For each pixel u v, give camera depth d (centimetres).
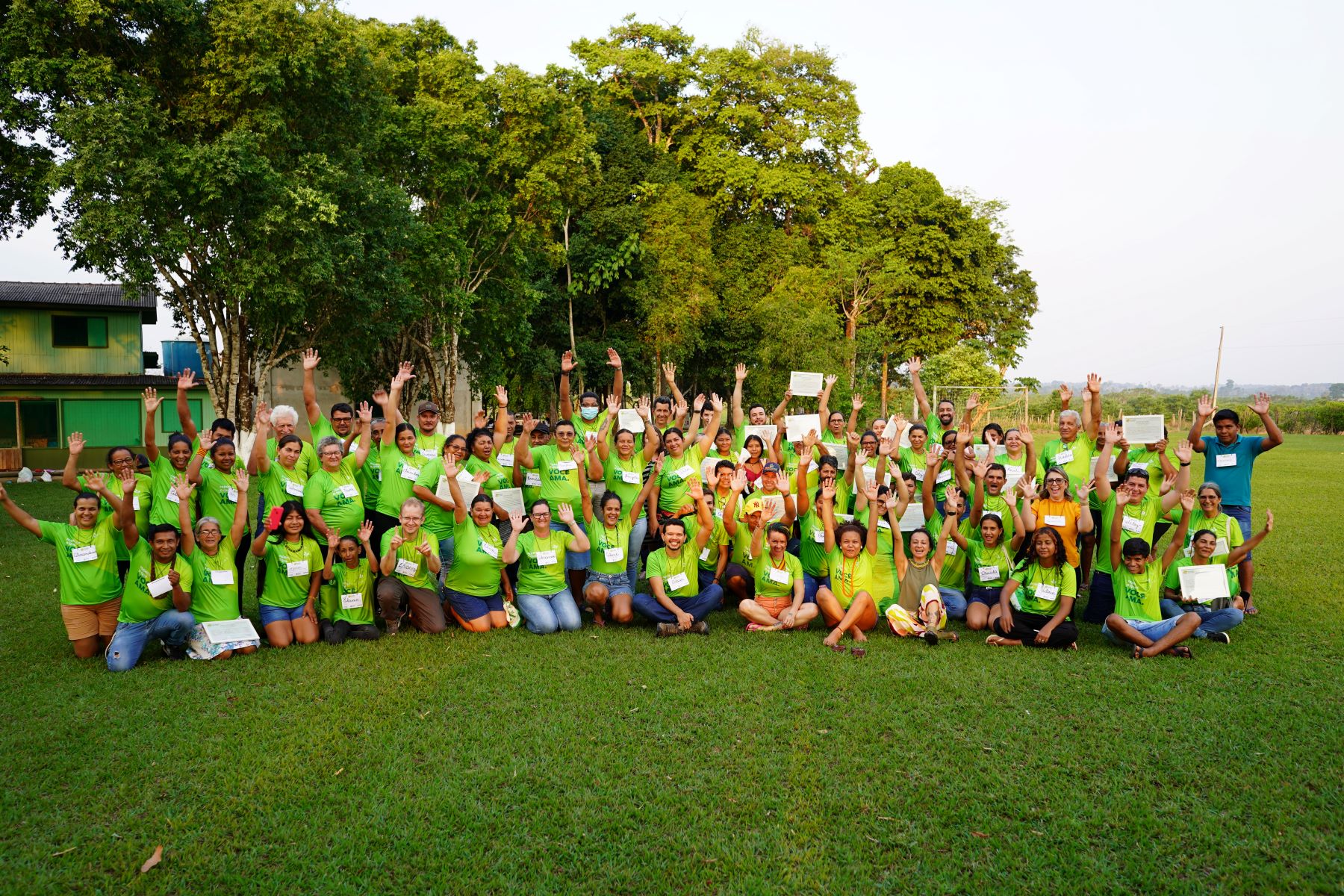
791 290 3484
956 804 486
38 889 404
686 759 538
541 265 3180
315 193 1652
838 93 4162
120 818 468
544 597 826
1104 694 640
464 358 2788
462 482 826
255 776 512
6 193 1792
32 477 2344
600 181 3256
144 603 710
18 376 2619
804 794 496
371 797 491
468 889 409
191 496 824
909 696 636
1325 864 426
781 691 647
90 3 1498
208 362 1848
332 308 1900
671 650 754
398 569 799
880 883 416
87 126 1488
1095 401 949
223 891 407
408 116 2245
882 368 4159
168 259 1620
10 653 741
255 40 1638
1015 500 882
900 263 3881
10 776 512
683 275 3231
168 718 596
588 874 421
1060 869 427
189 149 1559
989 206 4778
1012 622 775
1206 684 659
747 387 3534
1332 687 651
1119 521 785
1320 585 977
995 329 4766
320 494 810
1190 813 475
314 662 716
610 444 963
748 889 409
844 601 805
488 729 579
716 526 909
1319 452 3103
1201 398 942
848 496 927
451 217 2305
